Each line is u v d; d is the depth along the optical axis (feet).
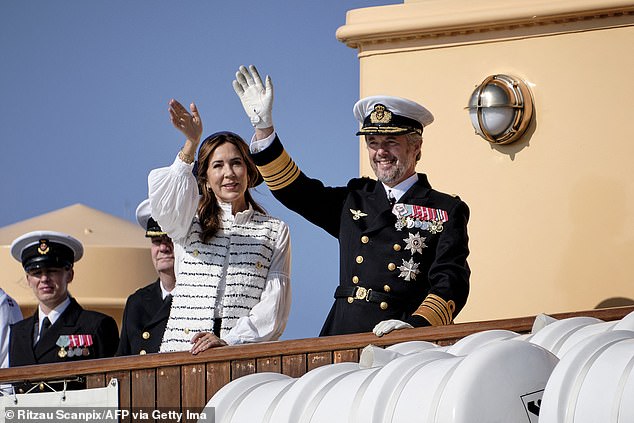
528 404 53.98
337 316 85.10
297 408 60.95
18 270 153.58
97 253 161.58
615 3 102.06
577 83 103.50
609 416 50.31
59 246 98.94
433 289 81.10
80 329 97.14
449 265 82.28
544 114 104.01
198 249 86.22
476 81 106.63
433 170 107.45
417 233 84.58
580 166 102.89
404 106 86.38
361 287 84.38
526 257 103.65
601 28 103.30
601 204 102.06
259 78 87.86
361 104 87.76
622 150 102.06
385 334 75.92
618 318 77.92
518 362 54.44
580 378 52.19
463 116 106.83
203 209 86.79
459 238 83.71
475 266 105.09
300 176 87.66
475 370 53.83
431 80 108.17
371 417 56.08
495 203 105.09
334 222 88.38
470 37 107.04
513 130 103.76
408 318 79.20
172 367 78.13
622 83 102.58
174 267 92.63
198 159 87.92
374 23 109.70
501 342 55.42
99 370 79.30
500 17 105.09
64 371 79.87
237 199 87.35
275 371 76.89
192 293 85.46
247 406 65.57
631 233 101.14
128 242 166.50
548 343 65.05
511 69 105.40
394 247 84.33
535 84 104.42
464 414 53.11
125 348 93.61
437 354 59.21
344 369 63.62
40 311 98.48
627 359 51.34
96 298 160.25
